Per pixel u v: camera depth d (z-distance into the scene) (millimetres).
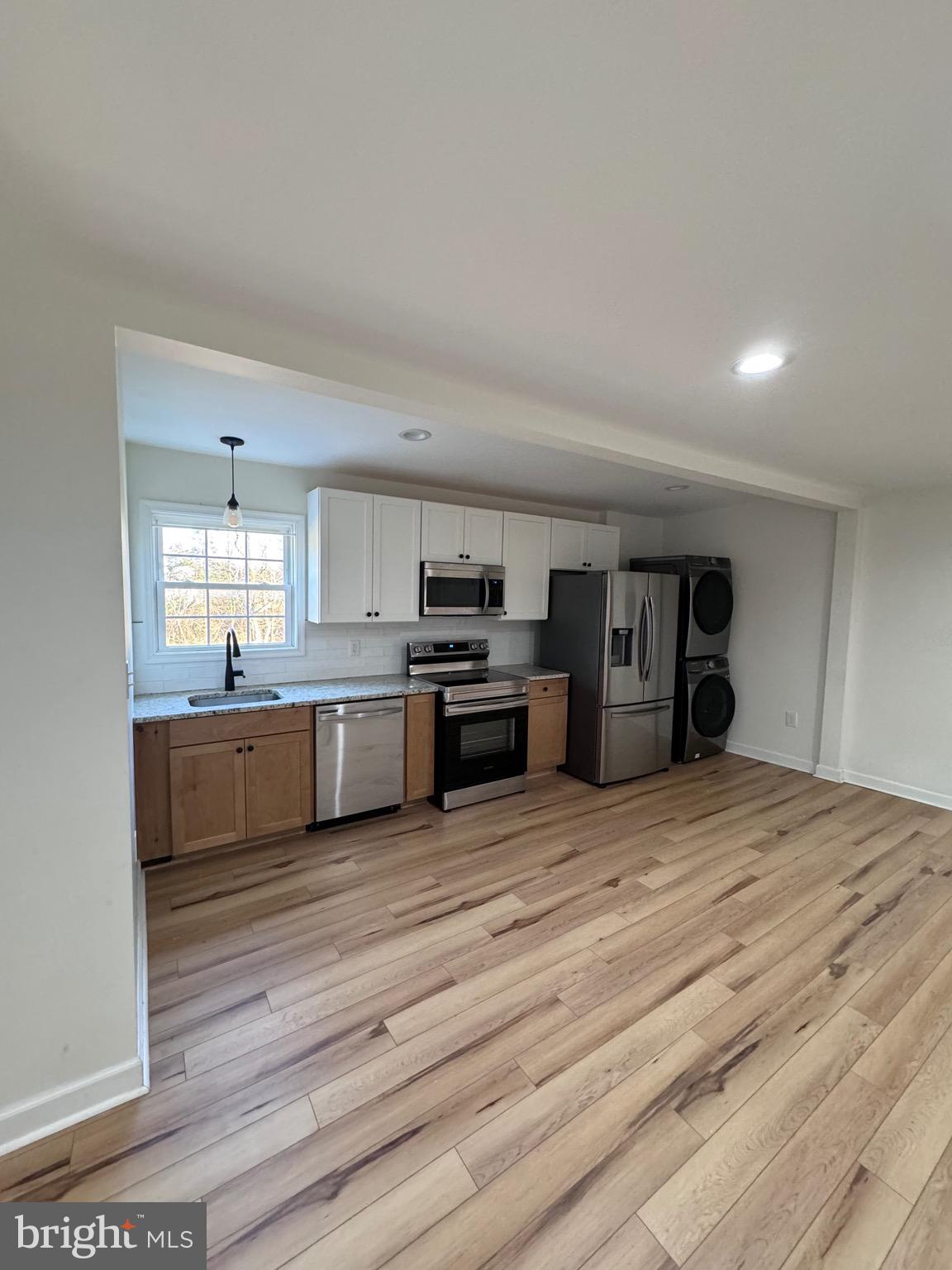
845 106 860
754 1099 1566
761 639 4809
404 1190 1315
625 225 1173
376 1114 1507
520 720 4004
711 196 1071
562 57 796
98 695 1425
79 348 1350
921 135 905
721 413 2326
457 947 2221
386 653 4121
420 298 1481
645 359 1824
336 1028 1804
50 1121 1437
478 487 4172
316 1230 1230
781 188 1044
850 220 1128
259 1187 1315
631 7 720
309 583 3668
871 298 1429
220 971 2068
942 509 3744
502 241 1238
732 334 1643
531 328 1630
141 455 3121
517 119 905
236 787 2959
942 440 2656
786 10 719
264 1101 1542
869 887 2697
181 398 2316
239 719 2939
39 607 1342
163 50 797
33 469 1312
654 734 4418
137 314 1441
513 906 2510
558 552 4586
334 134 947
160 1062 1660
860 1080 1632
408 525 3787
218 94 873
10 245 1254
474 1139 1438
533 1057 1699
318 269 1353
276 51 799
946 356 1749
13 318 1272
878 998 1964
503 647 4691
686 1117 1508
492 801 3840
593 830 3348
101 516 1394
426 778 3664
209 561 3430
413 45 785
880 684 4070
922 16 714
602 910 2490
